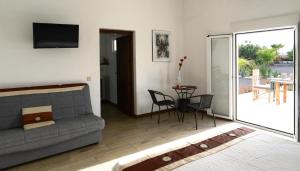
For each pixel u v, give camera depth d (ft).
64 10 13.71
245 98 22.80
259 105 20.24
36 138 9.93
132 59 17.69
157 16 18.08
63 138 10.68
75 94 13.16
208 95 14.89
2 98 11.05
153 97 16.52
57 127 10.59
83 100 13.38
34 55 12.87
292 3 12.35
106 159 10.58
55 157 10.85
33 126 10.44
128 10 16.43
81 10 14.32
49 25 12.42
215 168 5.72
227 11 15.93
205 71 18.03
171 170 5.76
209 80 17.30
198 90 18.76
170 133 13.98
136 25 16.94
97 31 15.03
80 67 14.46
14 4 12.12
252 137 7.84
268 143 7.22
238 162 6.00
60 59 13.70
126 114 19.06
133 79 17.85
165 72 18.93
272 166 5.69
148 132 14.25
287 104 19.61
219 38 16.62
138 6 16.94
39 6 12.89
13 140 9.42
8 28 12.04
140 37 17.28
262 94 21.79
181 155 6.71
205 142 7.69
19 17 12.31
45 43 12.39
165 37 18.65
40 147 10.16
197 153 6.79
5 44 12.01
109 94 23.77
